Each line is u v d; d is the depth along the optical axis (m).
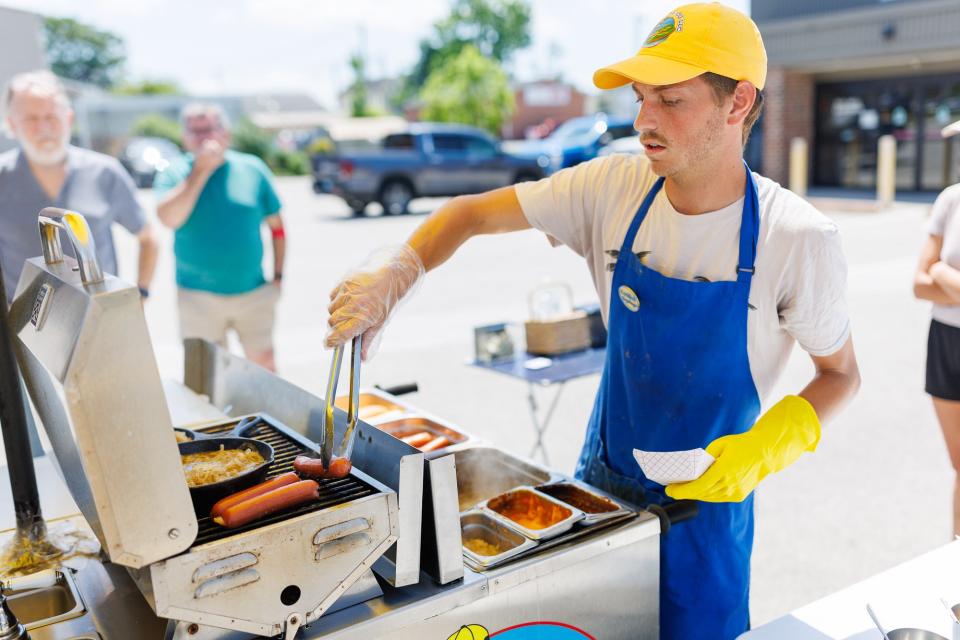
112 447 0.98
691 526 1.63
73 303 1.00
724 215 1.54
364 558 1.20
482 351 3.23
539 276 8.81
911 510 3.38
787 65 14.28
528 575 1.37
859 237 10.15
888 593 1.42
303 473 1.30
